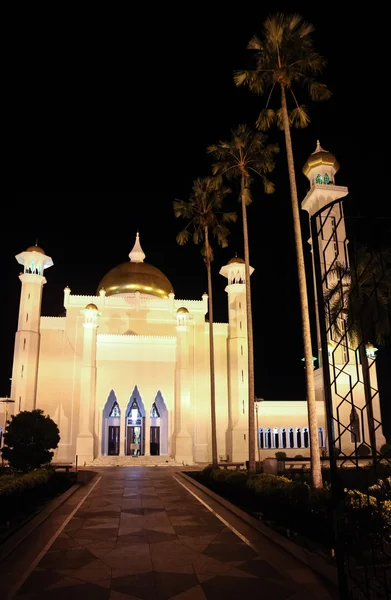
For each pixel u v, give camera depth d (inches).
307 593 305.6
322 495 460.1
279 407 2054.6
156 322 2162.9
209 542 446.0
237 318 2116.1
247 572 350.9
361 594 289.4
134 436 1977.1
